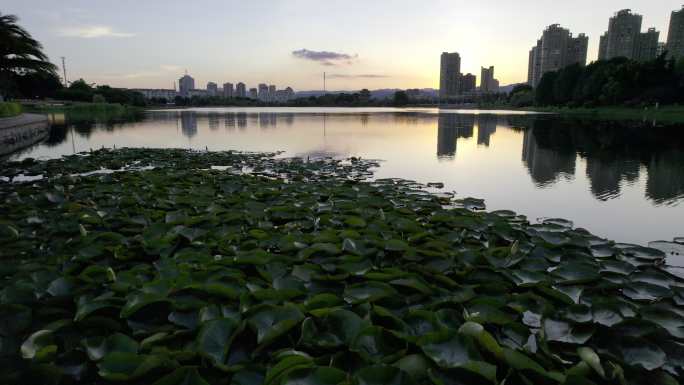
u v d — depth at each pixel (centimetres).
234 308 212
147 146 1110
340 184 546
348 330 193
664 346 192
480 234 342
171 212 371
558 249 309
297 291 227
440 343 177
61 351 191
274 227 357
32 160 757
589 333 196
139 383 163
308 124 2064
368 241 302
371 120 2433
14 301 221
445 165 773
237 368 168
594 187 588
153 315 209
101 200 447
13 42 1875
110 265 279
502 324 205
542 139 1230
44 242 321
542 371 163
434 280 256
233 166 725
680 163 777
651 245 343
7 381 164
